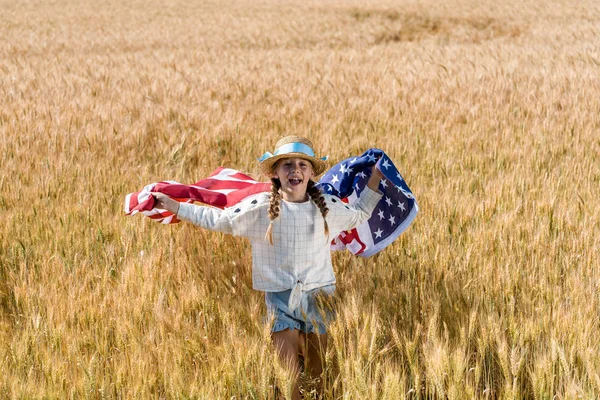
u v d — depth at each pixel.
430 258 4.16
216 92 11.88
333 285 3.55
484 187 5.93
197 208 3.42
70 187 5.85
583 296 3.55
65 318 3.40
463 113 9.55
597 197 5.64
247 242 4.50
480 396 2.84
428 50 20.16
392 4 38.00
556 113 9.64
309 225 3.34
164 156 7.21
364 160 3.85
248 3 43.25
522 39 23.67
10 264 4.41
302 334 3.46
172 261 4.13
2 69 14.73
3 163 6.68
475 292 3.72
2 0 43.19
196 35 28.12
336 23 31.91
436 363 2.78
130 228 4.79
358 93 12.05
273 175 3.43
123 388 2.81
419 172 6.56
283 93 11.52
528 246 4.33
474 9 34.56
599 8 33.09
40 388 2.72
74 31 28.84
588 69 14.09
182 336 3.23
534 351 3.13
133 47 24.62
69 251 4.42
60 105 10.12
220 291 3.87
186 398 2.72
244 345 3.03
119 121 8.88
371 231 4.02
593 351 2.96
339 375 3.05
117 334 3.22
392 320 3.49
